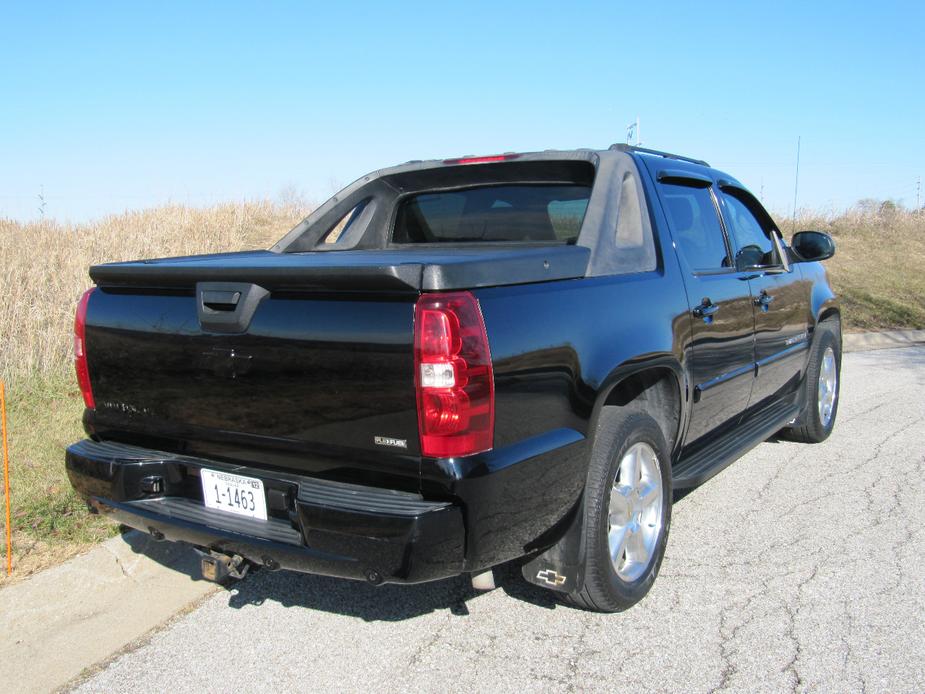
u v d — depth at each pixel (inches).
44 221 588.1
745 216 202.7
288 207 746.2
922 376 348.8
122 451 127.6
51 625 132.7
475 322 100.3
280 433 109.7
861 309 548.7
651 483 140.3
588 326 120.8
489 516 101.8
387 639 129.0
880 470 212.5
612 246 139.6
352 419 103.1
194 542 118.0
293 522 108.9
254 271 107.5
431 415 97.5
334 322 103.2
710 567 153.3
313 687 115.6
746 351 181.2
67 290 345.4
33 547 156.4
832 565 153.0
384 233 183.9
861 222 854.5
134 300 124.2
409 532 96.7
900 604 136.6
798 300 215.0
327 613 138.1
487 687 114.7
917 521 175.0
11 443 205.6
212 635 130.8
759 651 122.5
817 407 232.8
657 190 160.1
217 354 113.9
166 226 591.5
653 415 154.1
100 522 167.6
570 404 115.1
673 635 128.2
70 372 270.1
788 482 203.9
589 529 123.0
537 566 124.6
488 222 171.8
